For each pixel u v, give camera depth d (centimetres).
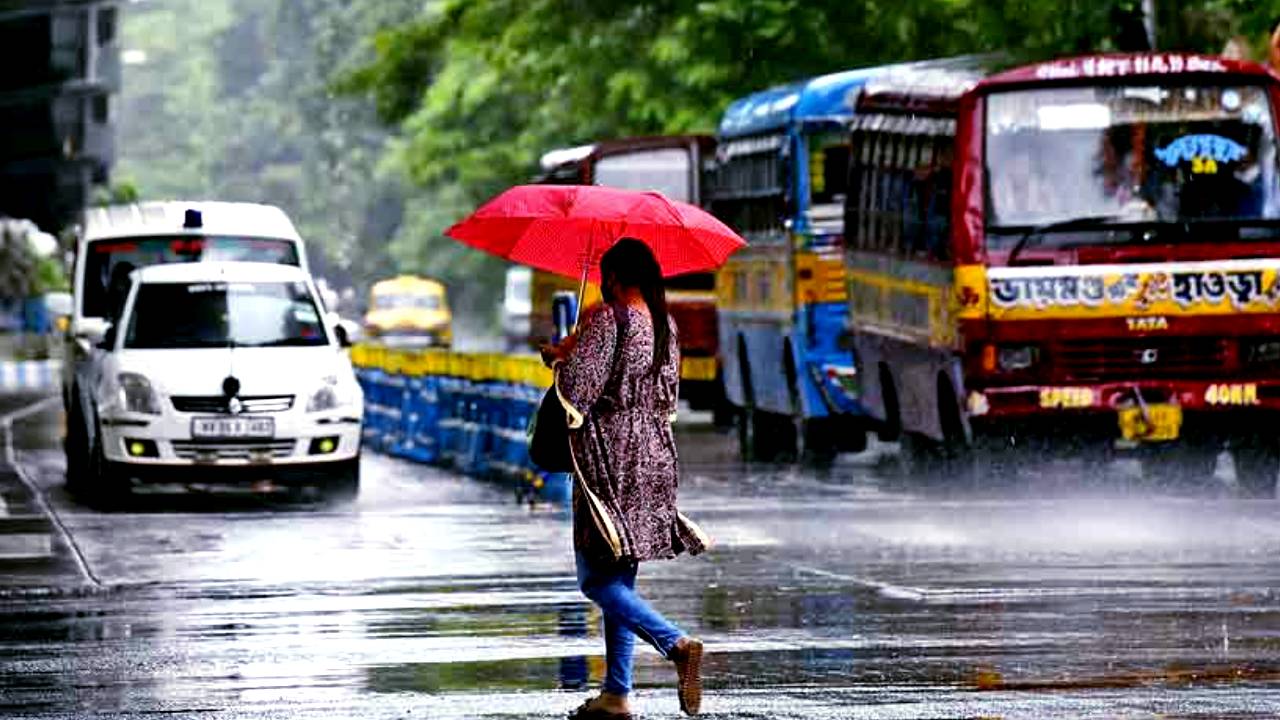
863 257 4938
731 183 5975
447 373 5422
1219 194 4175
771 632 2609
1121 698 2133
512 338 14212
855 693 2183
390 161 18050
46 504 4491
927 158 4406
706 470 5366
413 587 3092
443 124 12100
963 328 4166
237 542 3694
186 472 4372
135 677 2344
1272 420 4206
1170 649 2433
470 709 2134
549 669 2370
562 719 2081
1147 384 4141
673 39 8131
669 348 2072
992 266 4153
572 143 11212
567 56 8625
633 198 2134
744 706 2122
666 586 3067
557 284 7838
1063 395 4138
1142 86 4188
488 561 3400
